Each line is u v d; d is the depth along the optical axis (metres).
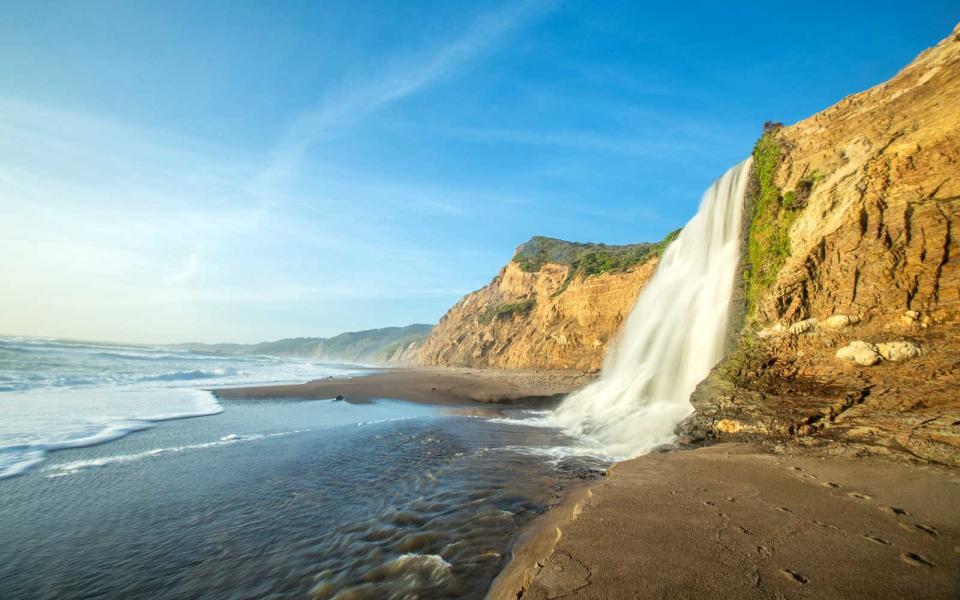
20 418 12.13
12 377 21.86
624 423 12.50
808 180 13.54
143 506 6.18
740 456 7.18
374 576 4.20
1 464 7.95
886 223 10.35
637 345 19.12
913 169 10.44
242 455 9.06
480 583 3.95
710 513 4.67
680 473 6.32
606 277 38.22
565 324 42.31
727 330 13.12
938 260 9.15
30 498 6.42
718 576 3.31
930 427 6.52
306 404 17.89
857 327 9.70
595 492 5.54
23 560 4.67
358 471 7.95
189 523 5.61
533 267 71.69
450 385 26.38
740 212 16.17
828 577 3.25
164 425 12.03
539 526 5.12
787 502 4.93
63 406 14.44
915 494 4.96
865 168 11.60
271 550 4.84
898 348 8.52
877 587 3.08
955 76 10.55
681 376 14.68
